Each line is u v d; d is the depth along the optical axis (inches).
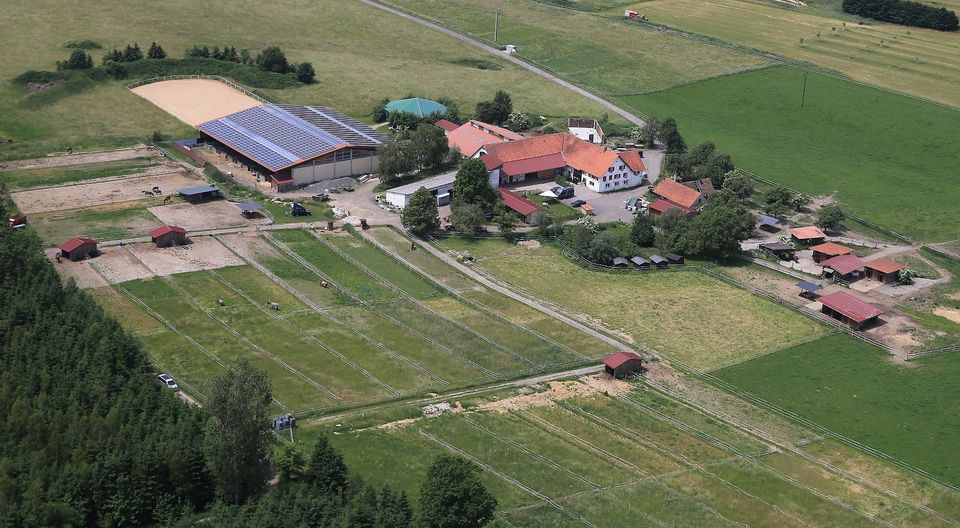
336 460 5826.8
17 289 7377.0
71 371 6510.8
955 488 6496.1
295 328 7854.3
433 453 6407.5
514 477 6220.5
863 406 7411.4
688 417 7101.4
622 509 5984.3
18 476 5605.3
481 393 7214.6
